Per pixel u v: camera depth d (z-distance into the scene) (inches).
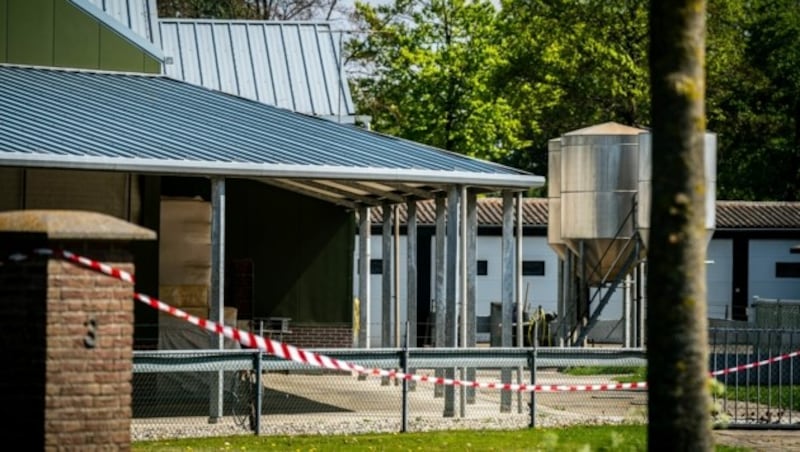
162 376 1528.1
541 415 1435.8
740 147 4461.1
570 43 3998.5
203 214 1717.5
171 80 1787.6
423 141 3476.9
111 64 1809.8
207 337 1558.8
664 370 682.2
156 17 2158.0
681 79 676.7
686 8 676.1
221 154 1407.5
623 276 1937.7
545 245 3004.4
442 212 1643.7
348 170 1416.1
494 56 3486.7
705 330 685.3
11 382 789.9
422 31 3511.3
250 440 1203.2
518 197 1624.0
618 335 2859.3
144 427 1286.9
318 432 1270.9
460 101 3479.3
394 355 1302.9
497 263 2982.3
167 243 1699.1
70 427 789.9
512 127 3604.8
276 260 2026.3
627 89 3978.8
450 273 1487.5
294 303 2031.3
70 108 1542.8
